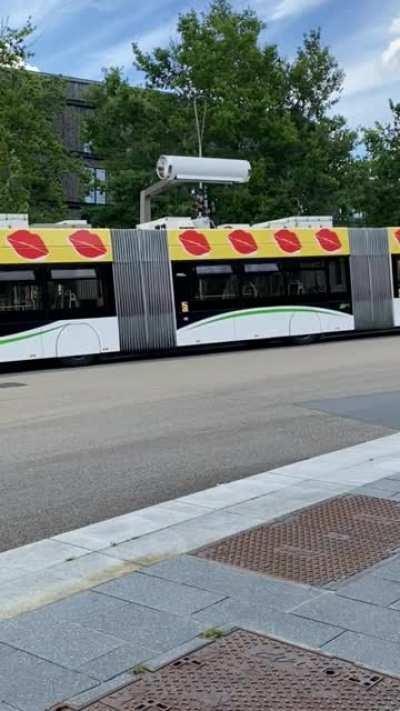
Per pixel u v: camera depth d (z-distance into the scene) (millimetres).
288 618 3938
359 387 13203
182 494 6934
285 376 15133
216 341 22469
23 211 32500
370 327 25016
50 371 19328
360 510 5867
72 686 3348
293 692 3229
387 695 3184
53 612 4145
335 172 37188
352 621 3877
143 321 21422
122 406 12148
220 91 34062
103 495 6965
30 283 19969
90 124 37844
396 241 25688
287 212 35375
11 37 33906
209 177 23719
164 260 21844
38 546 5414
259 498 6406
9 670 3504
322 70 36969
